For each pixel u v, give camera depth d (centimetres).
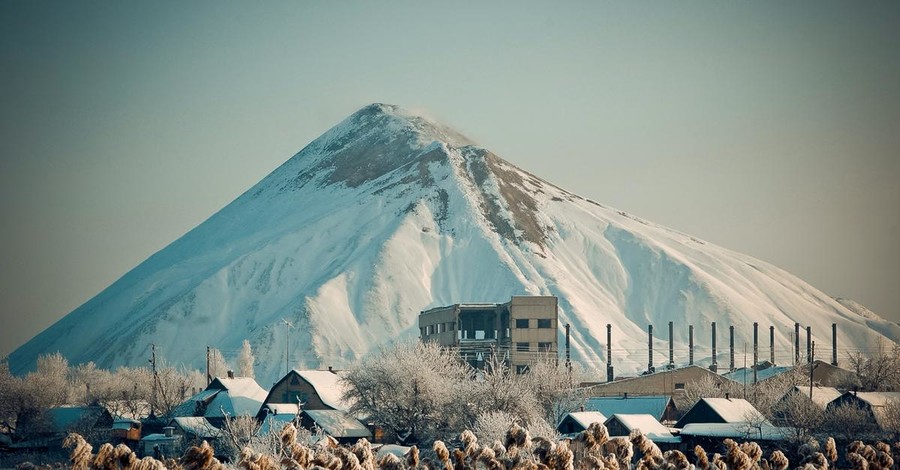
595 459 6488
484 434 15075
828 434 16188
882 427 16525
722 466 6900
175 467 6794
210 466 6331
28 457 18412
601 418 18338
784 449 15362
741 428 17238
